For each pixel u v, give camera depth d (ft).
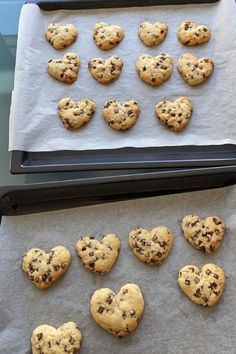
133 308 1.99
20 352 2.00
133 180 2.23
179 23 2.81
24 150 2.46
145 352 1.95
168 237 2.14
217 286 2.02
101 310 2.00
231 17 2.71
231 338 1.94
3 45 3.00
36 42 2.79
